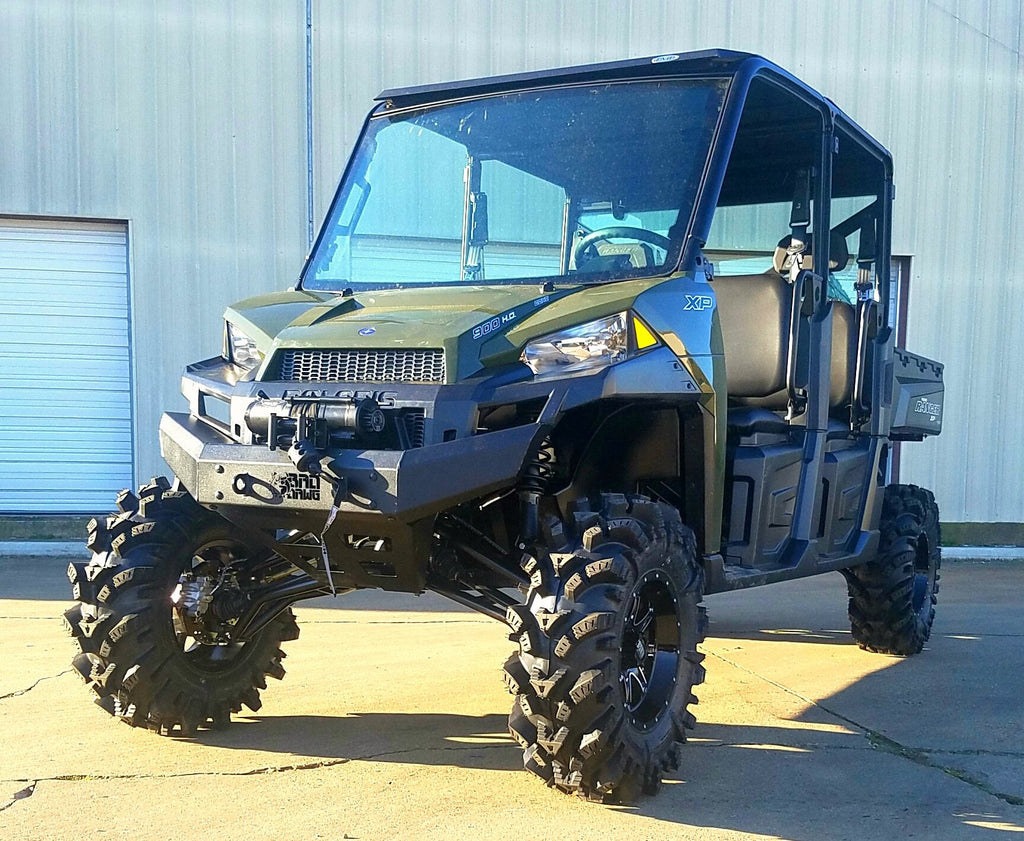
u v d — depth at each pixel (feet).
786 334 15.98
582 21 33.71
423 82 33.12
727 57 13.43
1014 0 35.47
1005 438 36.17
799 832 10.75
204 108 32.17
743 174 17.25
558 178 13.56
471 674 17.03
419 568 11.02
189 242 32.30
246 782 11.69
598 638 10.52
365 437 10.61
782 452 15.05
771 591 27.63
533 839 10.23
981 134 35.65
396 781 11.85
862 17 34.94
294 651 18.70
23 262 32.40
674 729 11.69
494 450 10.37
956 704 16.12
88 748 12.76
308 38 32.40
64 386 32.91
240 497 10.98
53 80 31.68
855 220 18.56
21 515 32.94
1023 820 11.28
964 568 32.63
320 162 32.73
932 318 35.70
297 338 11.66
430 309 11.88
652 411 12.81
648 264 12.74
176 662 12.82
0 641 18.95
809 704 15.93
